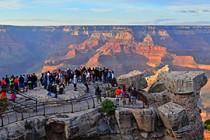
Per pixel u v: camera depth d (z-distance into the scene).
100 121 32.00
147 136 32.06
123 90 35.78
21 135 28.62
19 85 40.66
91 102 35.53
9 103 33.62
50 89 36.25
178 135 31.33
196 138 34.69
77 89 40.25
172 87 35.66
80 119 30.78
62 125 30.41
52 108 33.78
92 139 31.64
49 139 30.55
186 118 31.84
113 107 32.31
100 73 46.88
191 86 34.66
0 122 29.89
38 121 30.03
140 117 31.80
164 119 31.61
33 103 34.69
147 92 41.06
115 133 32.19
